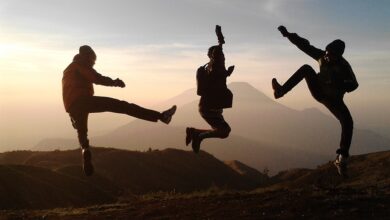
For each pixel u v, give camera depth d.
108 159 96.38
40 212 14.05
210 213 10.28
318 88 7.29
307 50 7.54
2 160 90.94
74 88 6.96
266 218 9.32
